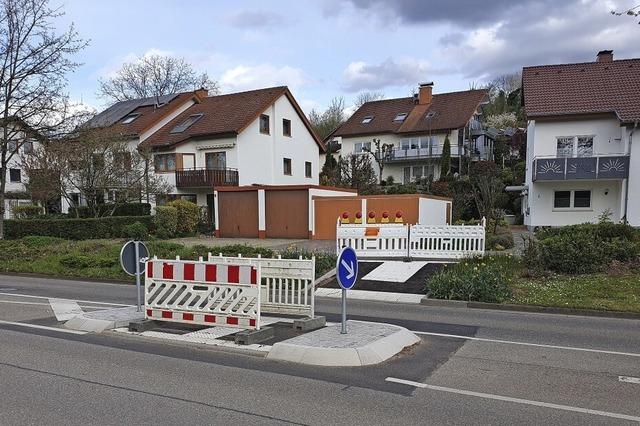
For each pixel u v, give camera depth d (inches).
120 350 265.3
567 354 262.8
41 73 979.3
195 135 1314.0
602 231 619.8
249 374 223.0
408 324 342.6
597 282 465.4
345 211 957.8
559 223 1078.4
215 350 264.8
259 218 1026.7
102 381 213.3
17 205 1596.9
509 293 430.0
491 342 289.3
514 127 2593.5
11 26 948.0
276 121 1434.5
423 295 458.3
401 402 188.9
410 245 623.2
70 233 986.1
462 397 195.0
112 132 1074.1
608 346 282.2
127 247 343.0
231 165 1291.8
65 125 1033.5
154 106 1584.6
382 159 1875.0
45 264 670.5
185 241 973.2
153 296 315.6
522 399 193.5
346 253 279.4
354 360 239.3
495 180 1117.7
